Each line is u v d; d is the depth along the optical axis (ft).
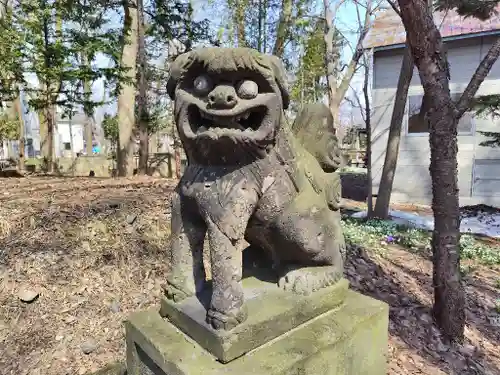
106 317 8.16
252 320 4.19
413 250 13.48
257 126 4.03
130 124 21.65
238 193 4.08
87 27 18.85
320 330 4.62
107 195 12.72
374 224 17.26
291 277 5.04
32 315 8.00
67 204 11.18
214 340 3.96
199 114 4.09
